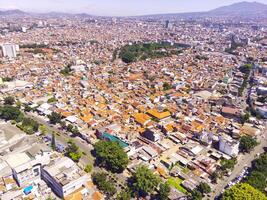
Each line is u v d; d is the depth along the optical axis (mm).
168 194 130125
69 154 166000
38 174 146250
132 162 162250
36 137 190000
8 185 136625
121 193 127188
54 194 135125
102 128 196625
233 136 193125
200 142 187250
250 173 150375
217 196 135625
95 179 143000
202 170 156375
